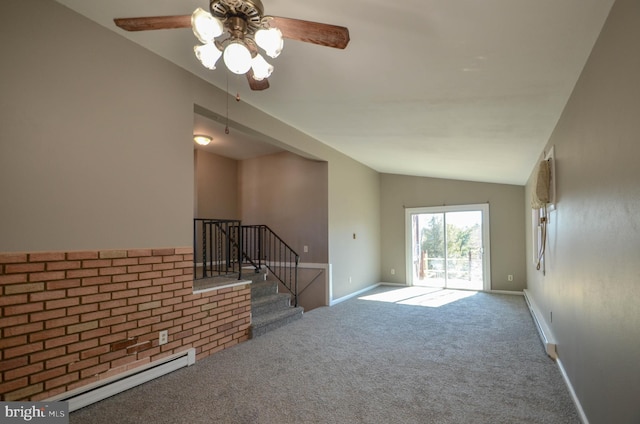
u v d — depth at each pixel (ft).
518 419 7.51
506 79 8.83
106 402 8.27
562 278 10.16
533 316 15.97
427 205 26.30
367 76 9.86
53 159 7.79
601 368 6.40
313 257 20.34
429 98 10.77
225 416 7.64
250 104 13.52
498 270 23.90
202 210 21.29
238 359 11.11
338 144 19.34
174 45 9.64
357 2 6.56
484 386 9.11
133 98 9.46
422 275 26.53
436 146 16.39
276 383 9.30
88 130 8.45
